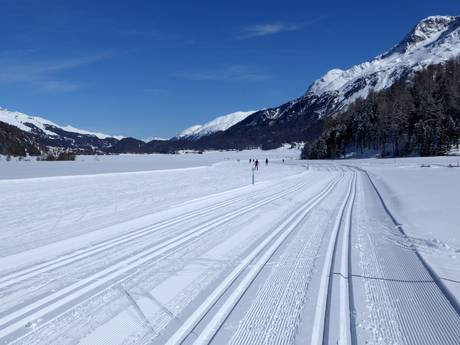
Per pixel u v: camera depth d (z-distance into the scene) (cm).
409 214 1266
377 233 987
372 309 506
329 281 615
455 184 2259
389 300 536
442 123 8550
